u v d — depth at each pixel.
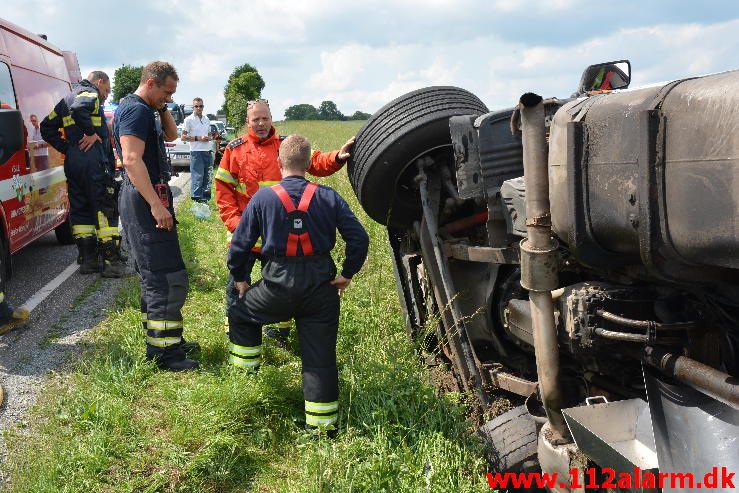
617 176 2.29
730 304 2.39
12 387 4.53
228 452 3.66
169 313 4.68
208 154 12.70
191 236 9.57
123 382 4.39
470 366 3.77
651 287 2.74
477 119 3.48
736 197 1.88
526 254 2.70
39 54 8.22
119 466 3.53
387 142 4.12
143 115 4.41
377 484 3.24
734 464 2.10
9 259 6.05
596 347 2.68
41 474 3.36
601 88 3.76
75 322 5.87
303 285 3.74
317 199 3.80
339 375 4.35
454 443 3.45
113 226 7.46
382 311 5.16
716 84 1.99
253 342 4.26
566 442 2.80
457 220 4.26
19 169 6.81
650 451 2.46
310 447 3.66
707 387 2.29
